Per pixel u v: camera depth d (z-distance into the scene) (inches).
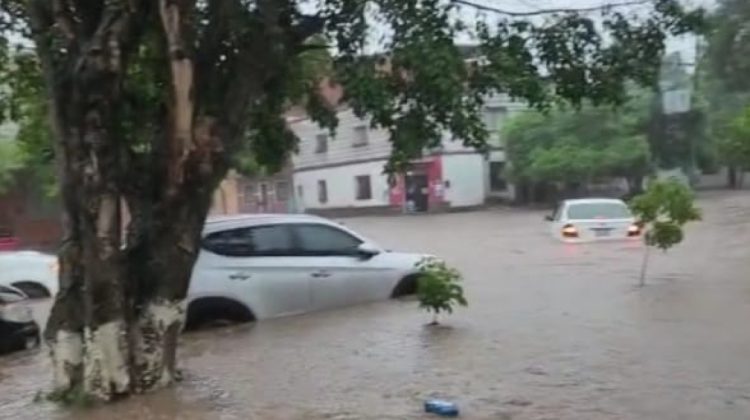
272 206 2250.2
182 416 286.0
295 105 429.1
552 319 445.4
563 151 1841.8
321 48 347.9
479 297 539.5
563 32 363.6
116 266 300.8
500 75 354.0
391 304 500.1
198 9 316.2
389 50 327.3
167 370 317.1
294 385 326.6
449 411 279.1
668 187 575.8
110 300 300.7
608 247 845.8
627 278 609.6
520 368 338.3
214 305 455.8
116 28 293.1
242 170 553.6
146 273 309.0
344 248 504.4
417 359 362.6
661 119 1897.1
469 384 317.4
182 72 294.7
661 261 713.0
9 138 1280.8
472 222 1494.8
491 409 283.3
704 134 1872.5
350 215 2004.2
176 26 292.7
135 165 308.3
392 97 338.3
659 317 438.3
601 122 1835.6
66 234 303.7
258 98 354.6
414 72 324.8
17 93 452.1
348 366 356.5
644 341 379.2
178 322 316.5
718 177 2085.4
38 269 731.4
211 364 365.7
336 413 286.8
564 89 374.0
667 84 1807.3
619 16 364.2
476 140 347.6
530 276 654.5
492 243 1010.1
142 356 309.9
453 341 395.9
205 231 464.4
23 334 463.2
